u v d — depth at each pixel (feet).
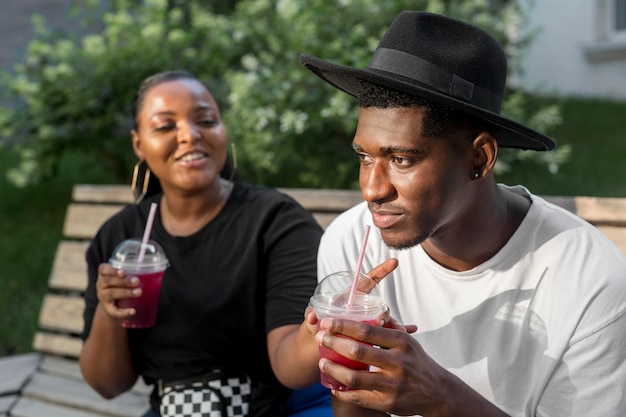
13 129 18.75
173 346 8.21
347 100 14.90
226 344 8.12
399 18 5.90
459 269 6.33
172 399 8.16
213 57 18.06
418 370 5.27
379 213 5.71
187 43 18.10
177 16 18.81
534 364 6.11
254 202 8.40
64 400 10.52
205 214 8.49
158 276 7.91
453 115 5.45
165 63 17.85
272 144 15.65
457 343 6.32
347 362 5.44
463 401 5.45
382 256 6.74
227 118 16.02
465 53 5.67
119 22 18.33
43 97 18.15
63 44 18.61
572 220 6.25
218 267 8.20
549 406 6.07
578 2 31.12
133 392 10.76
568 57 31.68
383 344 5.25
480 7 18.12
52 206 21.11
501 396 6.22
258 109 15.34
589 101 29.48
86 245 12.08
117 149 18.29
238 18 18.66
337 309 5.65
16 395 10.86
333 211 10.61
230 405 8.05
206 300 8.08
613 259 6.01
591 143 23.57
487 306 6.21
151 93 8.41
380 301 5.82
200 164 8.25
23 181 19.04
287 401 8.30
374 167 5.63
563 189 19.33
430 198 5.56
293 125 15.19
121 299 7.86
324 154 16.15
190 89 8.41
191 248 8.32
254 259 8.09
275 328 7.85
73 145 18.58
